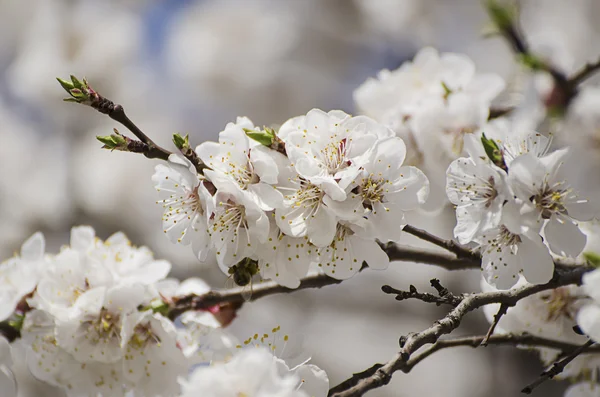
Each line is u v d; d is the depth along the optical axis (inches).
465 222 25.0
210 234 25.1
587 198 25.0
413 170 25.2
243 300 26.6
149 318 26.2
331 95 50.7
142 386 26.2
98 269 26.4
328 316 49.6
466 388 46.0
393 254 26.5
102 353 26.1
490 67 48.7
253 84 50.4
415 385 46.8
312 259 25.3
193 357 26.5
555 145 28.7
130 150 25.0
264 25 50.6
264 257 25.2
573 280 25.2
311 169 24.9
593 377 26.5
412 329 48.8
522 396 44.3
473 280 46.7
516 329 26.5
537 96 29.2
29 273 26.6
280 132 25.2
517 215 24.8
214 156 25.2
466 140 25.2
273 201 24.9
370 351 48.3
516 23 28.1
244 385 24.1
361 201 25.0
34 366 26.3
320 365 47.7
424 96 28.9
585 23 45.1
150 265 26.8
